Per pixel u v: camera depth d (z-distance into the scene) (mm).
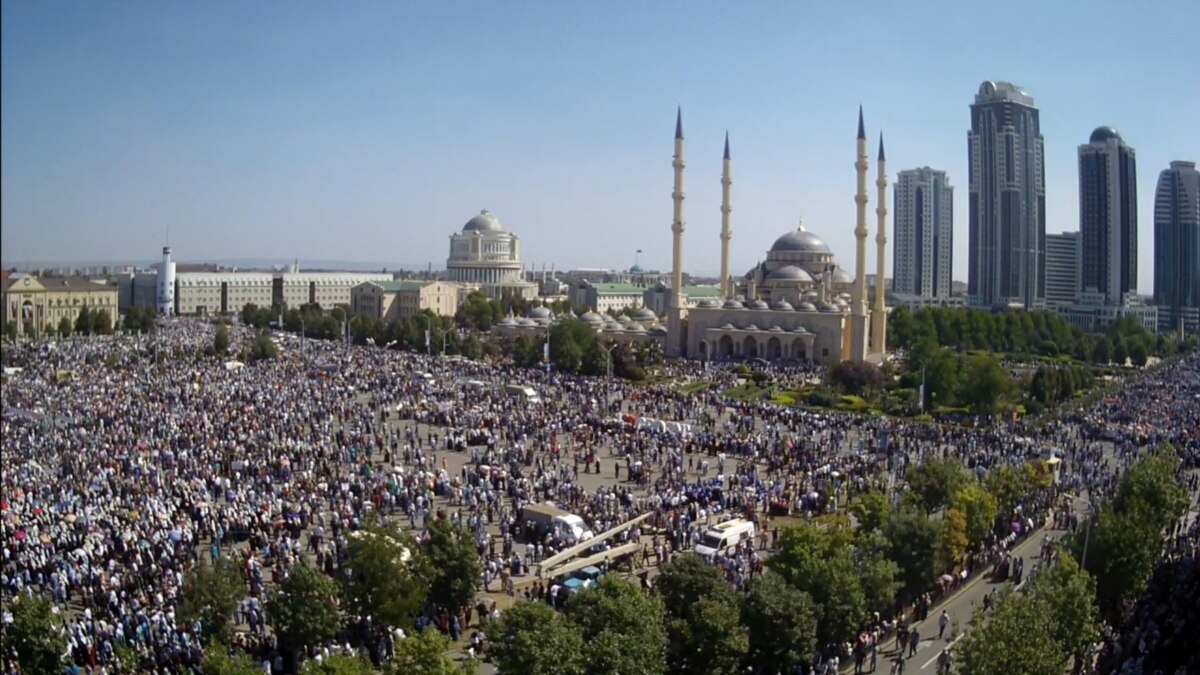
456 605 81812
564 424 174250
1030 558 107812
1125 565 89438
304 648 73938
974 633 67125
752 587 73938
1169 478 112938
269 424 160625
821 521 100812
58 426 153000
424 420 177875
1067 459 157125
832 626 75938
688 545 105125
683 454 155625
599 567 93500
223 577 76625
